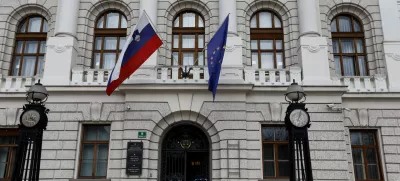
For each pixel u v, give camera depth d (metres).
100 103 15.20
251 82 15.27
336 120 14.93
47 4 17.42
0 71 16.61
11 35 17.34
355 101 15.79
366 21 17.48
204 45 16.75
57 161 14.64
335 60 17.14
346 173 14.36
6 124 15.35
